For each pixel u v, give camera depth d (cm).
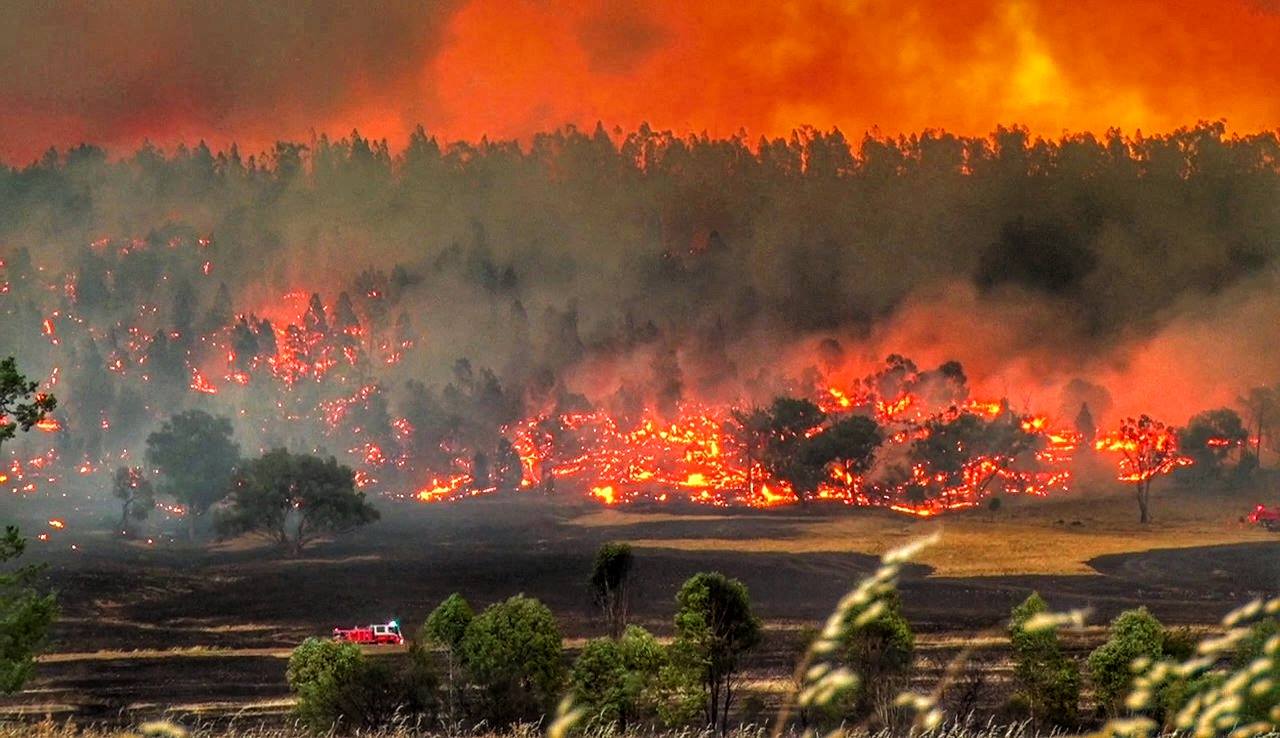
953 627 13488
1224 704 816
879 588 770
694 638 6312
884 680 5316
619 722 5922
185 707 8756
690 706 6172
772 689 7688
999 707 6556
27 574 3700
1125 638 6056
